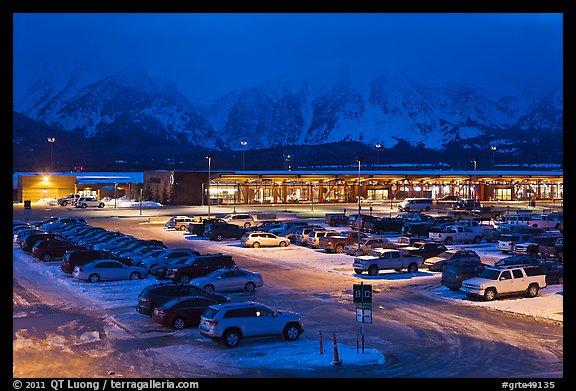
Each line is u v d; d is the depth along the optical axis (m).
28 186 108.94
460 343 23.03
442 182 119.06
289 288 34.88
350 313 28.36
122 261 39.28
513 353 21.64
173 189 105.06
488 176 115.38
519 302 30.89
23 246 49.56
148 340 23.36
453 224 61.56
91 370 19.53
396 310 29.11
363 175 110.69
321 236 53.22
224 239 59.62
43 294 32.41
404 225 62.69
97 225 73.00
